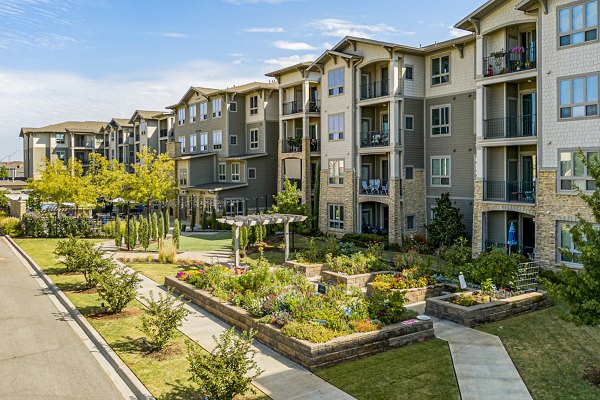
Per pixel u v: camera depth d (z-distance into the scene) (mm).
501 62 24047
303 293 14719
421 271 19062
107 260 19031
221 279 17312
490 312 14977
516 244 23312
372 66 32344
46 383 10758
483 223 24578
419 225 30844
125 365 11469
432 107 30344
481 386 10438
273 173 43969
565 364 11539
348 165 32656
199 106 49562
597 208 10641
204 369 9258
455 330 14109
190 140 51469
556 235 20719
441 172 30078
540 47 21281
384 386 10414
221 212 41406
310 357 11234
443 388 10336
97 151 83062
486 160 24703
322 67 34312
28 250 28250
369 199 31406
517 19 22703
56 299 17656
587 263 10305
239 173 43969
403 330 12867
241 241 27516
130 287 15859
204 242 32688
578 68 20016
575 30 20078
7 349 12727
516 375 10984
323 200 34656
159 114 61188
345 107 32750
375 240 29875
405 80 30016
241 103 45719
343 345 11695
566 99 20422
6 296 17984
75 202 35406
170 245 25844
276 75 40000
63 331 14148
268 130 43531
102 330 13914
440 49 29391
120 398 10102
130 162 70312
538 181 21375
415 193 30578
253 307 13859
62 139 82000
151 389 10227
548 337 13453
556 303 16938
